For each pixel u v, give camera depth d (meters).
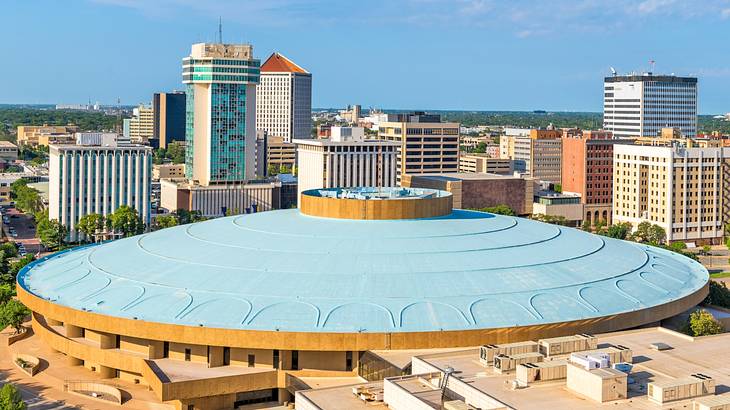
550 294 155.38
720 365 123.69
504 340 142.25
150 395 148.00
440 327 142.25
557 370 113.56
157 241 188.38
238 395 143.88
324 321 143.25
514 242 179.75
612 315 149.88
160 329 144.38
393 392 112.44
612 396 105.88
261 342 140.88
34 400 148.50
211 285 156.25
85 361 162.12
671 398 105.38
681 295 166.62
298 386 140.00
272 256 166.88
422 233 179.38
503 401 106.12
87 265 180.00
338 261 163.38
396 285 154.25
